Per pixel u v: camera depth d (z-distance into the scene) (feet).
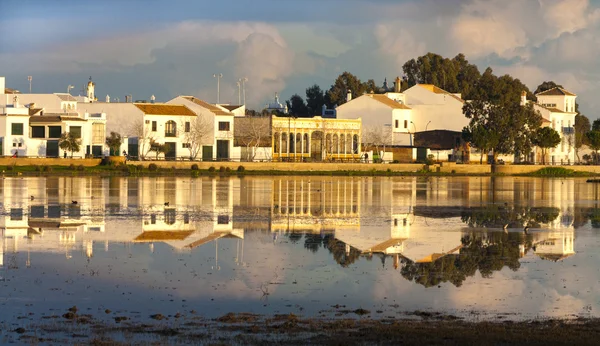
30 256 212.02
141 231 261.24
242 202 362.74
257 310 160.76
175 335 143.13
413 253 225.97
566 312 161.07
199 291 175.42
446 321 152.97
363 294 174.40
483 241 250.78
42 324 149.48
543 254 226.79
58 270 194.49
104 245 231.30
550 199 414.41
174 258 212.23
